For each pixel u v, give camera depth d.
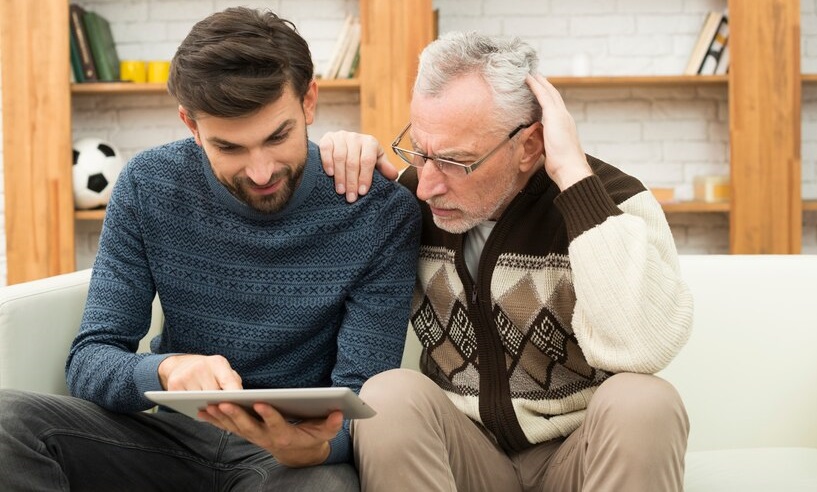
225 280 1.57
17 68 3.58
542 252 1.53
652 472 1.20
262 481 1.38
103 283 1.53
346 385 1.50
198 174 1.57
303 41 1.47
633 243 1.37
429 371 1.69
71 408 1.36
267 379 1.59
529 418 1.53
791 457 1.70
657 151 3.87
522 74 1.49
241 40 1.37
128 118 3.93
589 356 1.39
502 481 1.49
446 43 1.49
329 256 1.58
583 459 1.33
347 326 1.56
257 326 1.57
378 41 3.56
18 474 1.24
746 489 1.53
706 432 1.80
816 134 3.78
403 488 1.25
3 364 1.56
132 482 1.41
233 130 1.39
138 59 3.91
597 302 1.35
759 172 3.51
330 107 3.91
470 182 1.47
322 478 1.31
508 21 3.87
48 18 3.57
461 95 1.44
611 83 3.67
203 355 1.43
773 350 1.82
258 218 1.55
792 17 3.48
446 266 1.61
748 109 3.51
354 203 1.59
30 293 1.63
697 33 3.85
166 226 1.56
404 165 3.54
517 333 1.55
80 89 3.63
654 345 1.33
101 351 1.44
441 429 1.33
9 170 3.59
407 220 1.61
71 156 3.60
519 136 1.49
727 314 1.83
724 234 3.85
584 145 3.89
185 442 1.50
